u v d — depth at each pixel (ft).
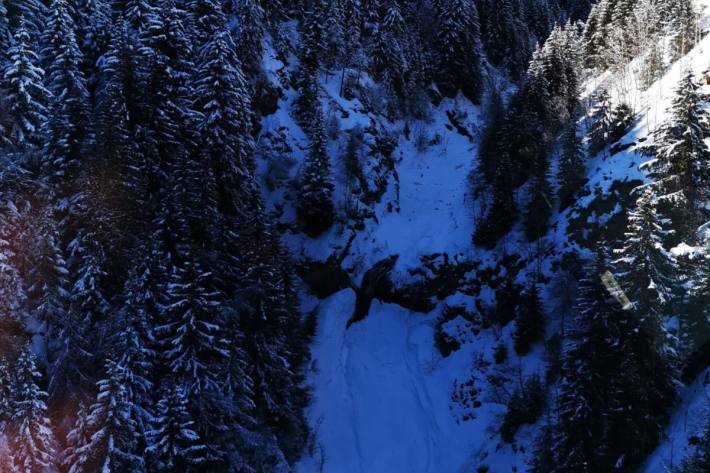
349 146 183.01
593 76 253.44
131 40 115.96
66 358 72.54
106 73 114.73
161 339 79.00
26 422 61.41
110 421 61.72
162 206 91.61
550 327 130.31
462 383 135.95
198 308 76.02
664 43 223.10
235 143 131.64
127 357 68.64
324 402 128.47
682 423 84.43
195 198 97.50
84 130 95.66
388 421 129.80
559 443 86.28
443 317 153.89
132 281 74.23
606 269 88.94
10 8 111.55
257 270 98.07
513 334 135.85
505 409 123.54
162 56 120.78
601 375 83.15
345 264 166.09
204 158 109.40
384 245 175.11
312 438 115.96
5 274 75.15
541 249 148.46
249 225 115.24
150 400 71.51
